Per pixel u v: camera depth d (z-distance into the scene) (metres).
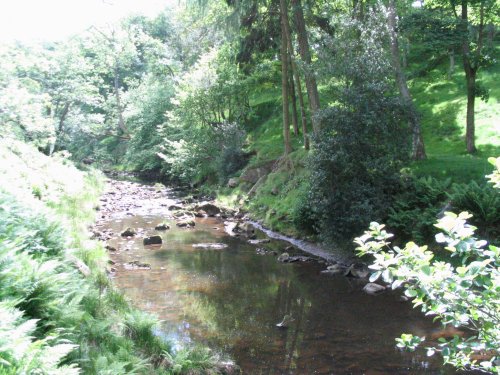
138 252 14.33
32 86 27.88
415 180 14.45
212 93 30.03
